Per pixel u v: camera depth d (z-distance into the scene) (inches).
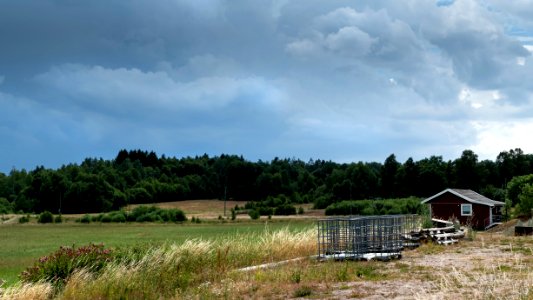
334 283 577.3
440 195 2380.7
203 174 6781.5
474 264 671.1
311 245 880.9
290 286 560.4
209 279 647.8
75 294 584.7
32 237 2411.4
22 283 655.1
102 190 5305.1
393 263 730.8
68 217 4446.4
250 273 654.5
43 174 5388.8
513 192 2556.6
